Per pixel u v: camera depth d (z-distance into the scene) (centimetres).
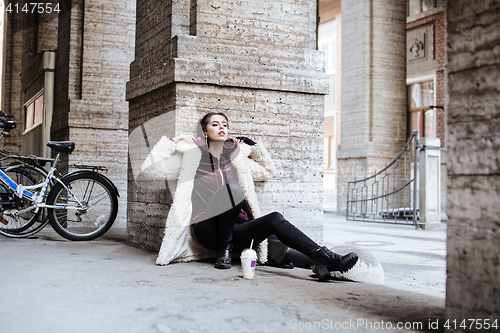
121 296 246
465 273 190
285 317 213
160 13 438
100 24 716
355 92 1178
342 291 274
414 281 354
